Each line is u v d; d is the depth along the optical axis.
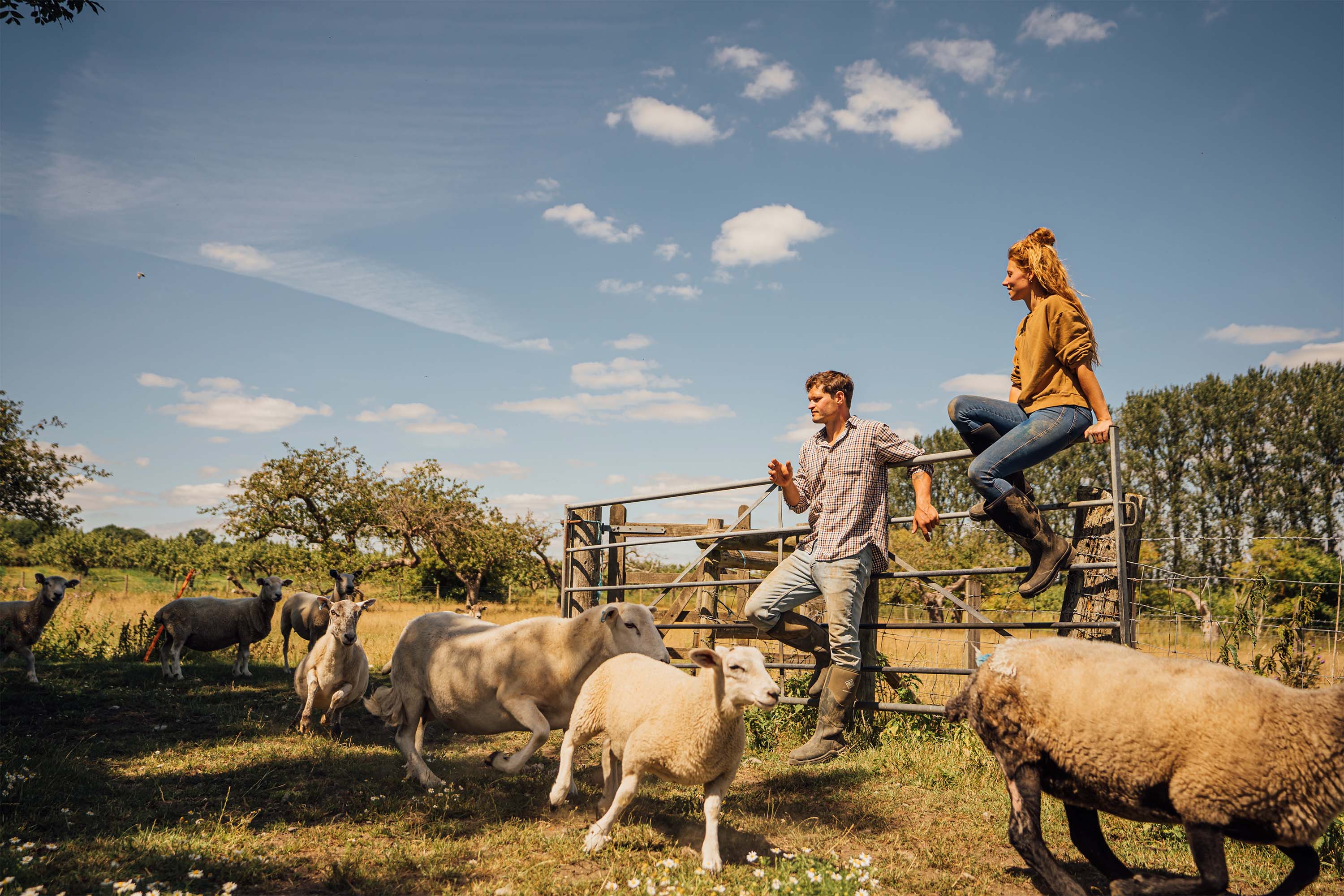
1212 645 6.05
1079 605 5.78
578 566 9.75
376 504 33.44
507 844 4.44
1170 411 38.03
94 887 3.70
